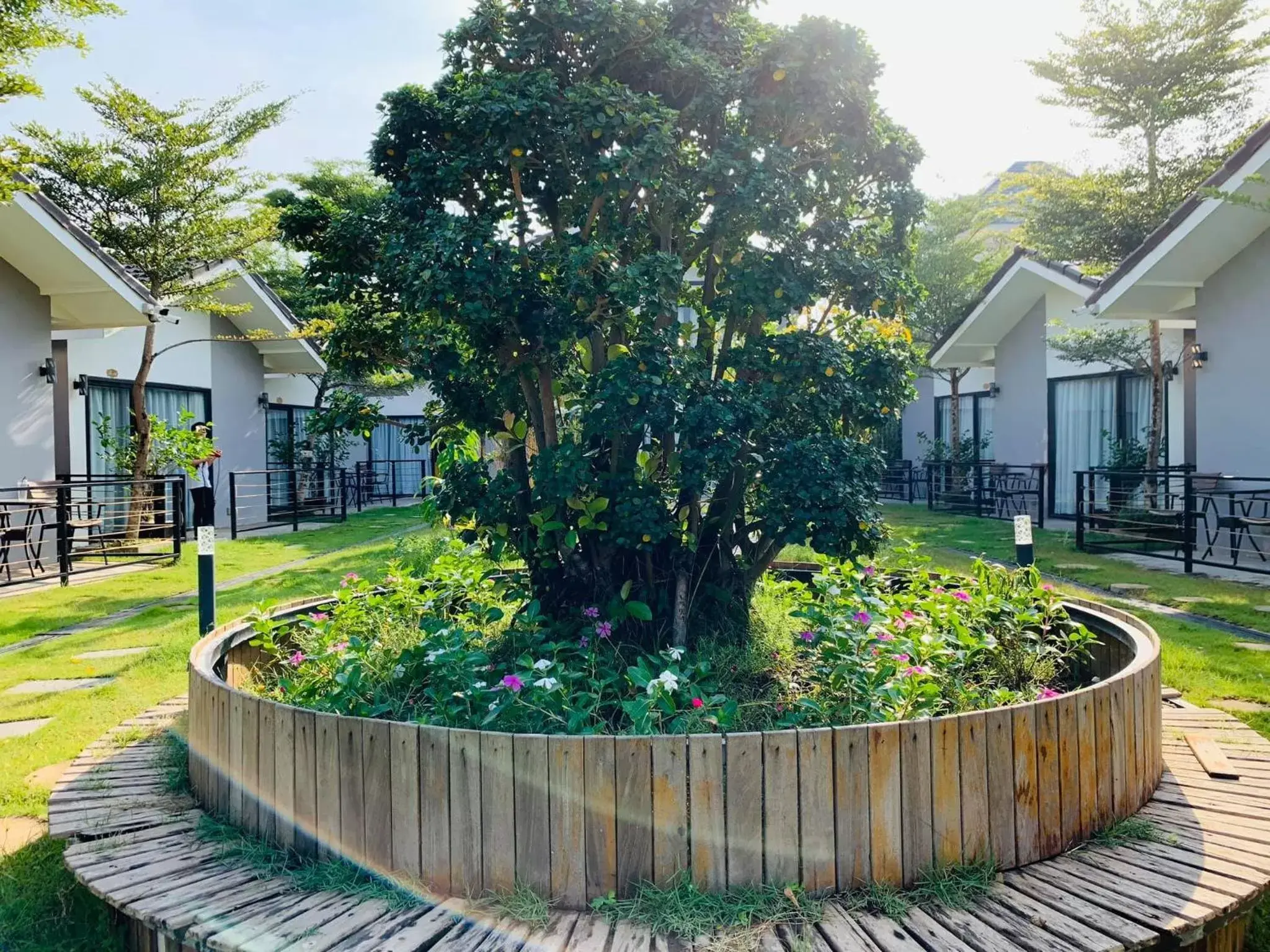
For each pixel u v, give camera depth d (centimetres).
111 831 252
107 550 896
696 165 381
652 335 331
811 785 210
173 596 697
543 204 388
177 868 229
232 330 1345
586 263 324
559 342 345
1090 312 887
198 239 1041
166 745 321
